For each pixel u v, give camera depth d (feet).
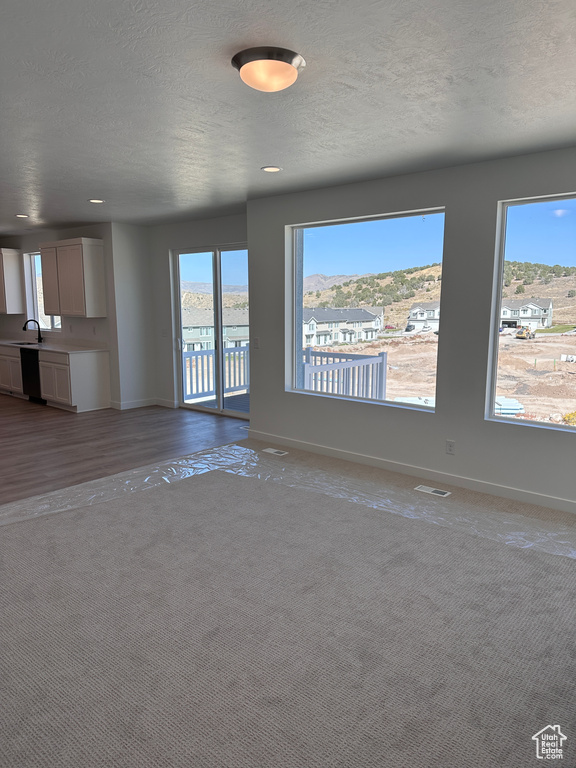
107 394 23.18
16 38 6.31
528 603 8.16
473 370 12.69
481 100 8.30
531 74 7.32
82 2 5.51
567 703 6.13
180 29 6.12
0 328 29.30
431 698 6.19
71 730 5.73
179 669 6.68
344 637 7.32
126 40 6.39
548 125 9.45
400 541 10.24
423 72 7.30
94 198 16.43
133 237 22.30
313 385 16.55
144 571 9.08
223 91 7.98
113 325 22.31
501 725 5.81
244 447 16.90
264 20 5.91
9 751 5.47
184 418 21.20
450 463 13.41
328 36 6.30
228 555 9.66
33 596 8.31
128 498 12.50
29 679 6.51
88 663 6.79
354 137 10.24
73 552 9.76
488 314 12.31
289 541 10.24
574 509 11.57
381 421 14.65
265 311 16.92
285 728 5.76
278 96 8.18
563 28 6.05
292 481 13.71
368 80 7.56
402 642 7.22
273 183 14.30
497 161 11.72
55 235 24.49
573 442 11.41
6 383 25.75
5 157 11.61
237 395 21.17
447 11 5.71
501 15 5.78
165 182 14.17
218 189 15.10
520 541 10.25
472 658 6.89
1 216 20.04
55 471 14.51
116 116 9.03
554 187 11.04
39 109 8.68
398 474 14.26
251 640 7.25
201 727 5.77
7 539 10.28
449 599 8.26
